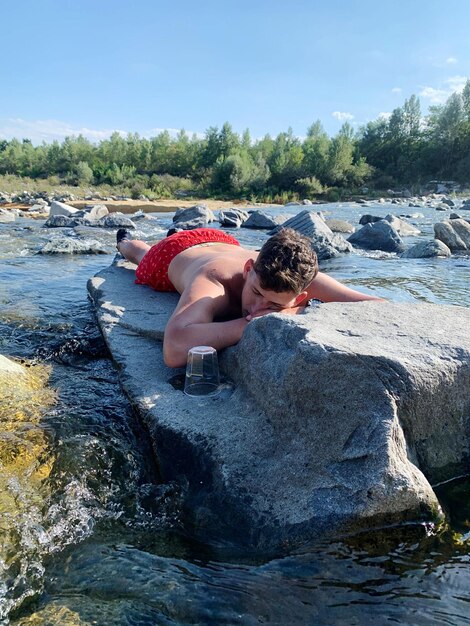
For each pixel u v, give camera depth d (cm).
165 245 435
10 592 158
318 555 171
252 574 164
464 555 170
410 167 5578
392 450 182
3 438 237
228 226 1263
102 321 370
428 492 182
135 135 6694
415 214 1603
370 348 203
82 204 3033
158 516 199
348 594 154
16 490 204
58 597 156
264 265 258
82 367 333
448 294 507
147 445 237
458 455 211
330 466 188
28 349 357
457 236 855
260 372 225
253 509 187
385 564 167
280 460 198
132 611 150
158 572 166
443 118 5416
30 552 175
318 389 198
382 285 549
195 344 266
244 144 6100
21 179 5259
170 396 253
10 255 755
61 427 253
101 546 180
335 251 776
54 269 642
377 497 176
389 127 6012
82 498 206
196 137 6381
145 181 5334
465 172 5088
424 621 143
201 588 158
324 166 5034
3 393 274
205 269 320
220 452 207
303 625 143
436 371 200
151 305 402
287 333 222
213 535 186
